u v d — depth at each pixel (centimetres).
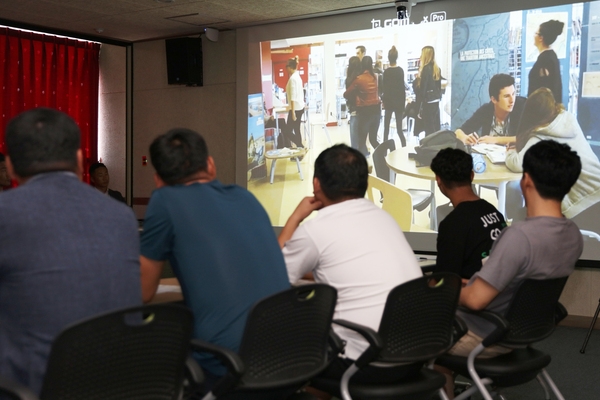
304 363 186
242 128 700
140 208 778
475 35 570
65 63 748
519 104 551
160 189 194
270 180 686
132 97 775
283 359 180
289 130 673
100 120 800
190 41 711
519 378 232
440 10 585
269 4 596
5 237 141
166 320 147
